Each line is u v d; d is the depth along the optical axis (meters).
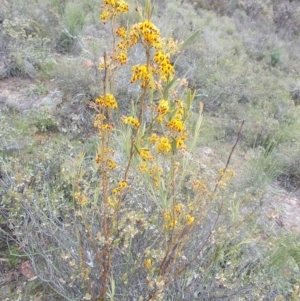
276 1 13.83
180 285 2.10
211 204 2.57
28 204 2.27
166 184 2.06
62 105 4.00
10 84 4.23
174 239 1.90
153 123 1.66
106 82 1.66
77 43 5.21
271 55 8.53
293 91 6.59
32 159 3.01
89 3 6.73
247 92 5.47
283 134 4.59
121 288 2.08
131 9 6.26
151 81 1.52
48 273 2.17
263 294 2.20
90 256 2.02
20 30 4.79
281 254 2.65
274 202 3.58
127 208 2.33
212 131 4.39
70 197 2.72
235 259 2.36
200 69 5.54
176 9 8.54
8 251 2.47
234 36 9.18
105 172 1.80
